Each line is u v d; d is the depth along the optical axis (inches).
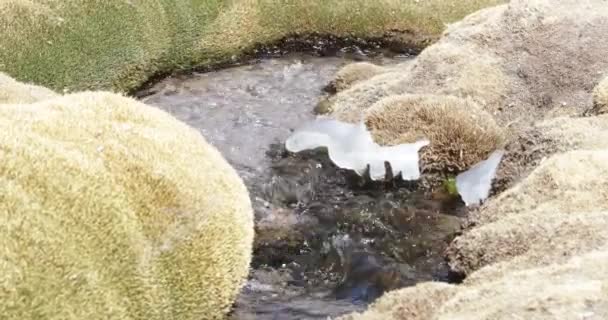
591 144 441.4
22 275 260.1
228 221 346.3
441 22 768.9
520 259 352.2
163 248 317.1
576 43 569.6
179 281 320.5
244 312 370.9
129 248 301.3
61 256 274.4
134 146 341.1
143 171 330.0
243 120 597.3
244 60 728.3
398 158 481.1
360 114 558.6
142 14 679.1
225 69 706.2
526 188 412.5
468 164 488.4
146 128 360.2
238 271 348.8
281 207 475.5
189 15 711.7
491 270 349.4
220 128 583.2
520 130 524.7
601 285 273.1
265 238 439.8
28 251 267.0
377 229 451.5
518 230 376.5
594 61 557.9
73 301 271.1
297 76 690.8
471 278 348.8
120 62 652.7
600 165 406.0
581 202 382.9
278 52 747.4
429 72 574.2
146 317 301.3
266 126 587.5
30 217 276.4
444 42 605.3
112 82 643.5
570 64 558.9
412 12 772.6
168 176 335.0
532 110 543.8
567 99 539.8
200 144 374.3
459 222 451.2
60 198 291.6
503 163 474.6
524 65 565.9
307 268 415.8
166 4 701.9
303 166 513.3
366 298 390.9
